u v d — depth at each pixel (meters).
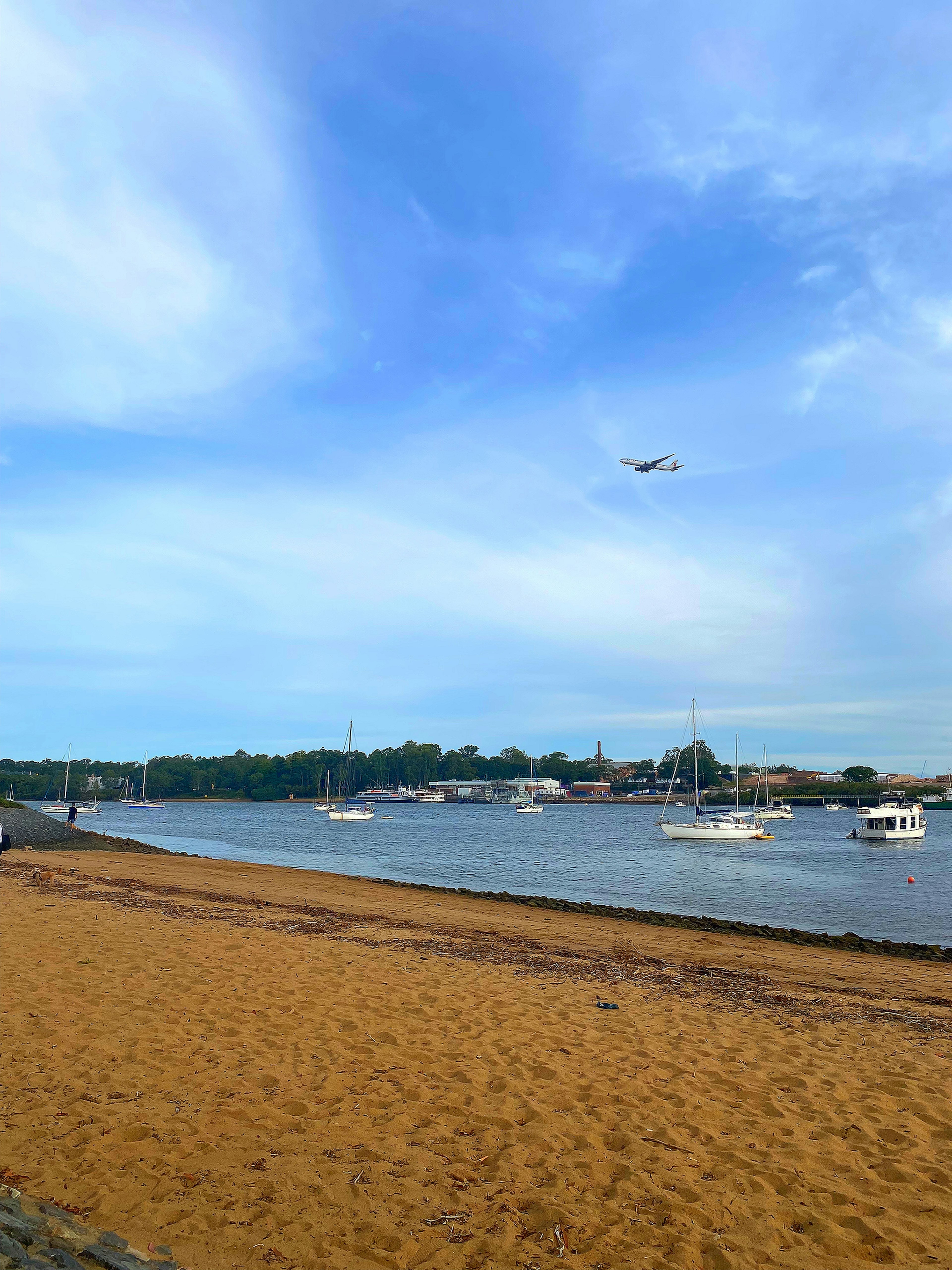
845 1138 6.78
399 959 13.45
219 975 11.40
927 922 28.09
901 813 77.44
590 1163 6.12
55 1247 4.31
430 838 80.00
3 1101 6.73
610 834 90.25
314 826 100.19
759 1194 5.74
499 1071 8.12
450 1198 5.52
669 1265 4.82
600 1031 9.75
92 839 49.59
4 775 176.00
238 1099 7.04
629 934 20.58
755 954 17.95
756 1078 8.26
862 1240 5.18
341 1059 8.25
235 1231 4.95
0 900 17.33
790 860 57.00
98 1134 6.18
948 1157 6.45
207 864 37.22
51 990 10.12
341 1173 5.79
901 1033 10.30
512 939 17.06
